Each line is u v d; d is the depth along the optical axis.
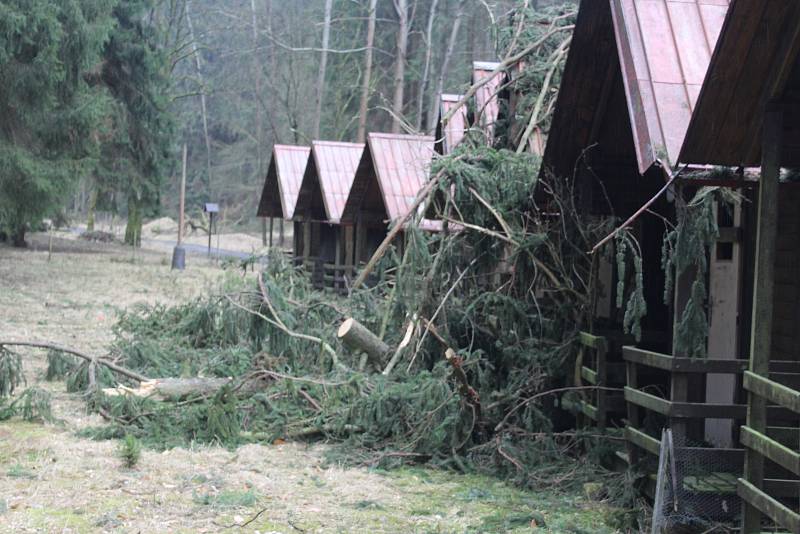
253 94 61.31
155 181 38.75
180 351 12.45
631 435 7.67
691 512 6.67
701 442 8.15
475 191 10.27
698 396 9.15
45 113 25.44
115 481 7.70
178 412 9.82
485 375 9.38
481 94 15.27
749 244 8.24
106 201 39.09
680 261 6.75
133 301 21.88
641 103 7.05
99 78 35.62
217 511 7.04
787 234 7.70
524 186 10.19
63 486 7.49
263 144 61.97
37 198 24.97
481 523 7.00
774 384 5.32
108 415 9.94
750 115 5.86
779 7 5.32
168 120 38.19
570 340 9.37
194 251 47.62
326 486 7.95
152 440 9.20
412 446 8.95
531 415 8.91
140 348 12.04
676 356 6.88
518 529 6.87
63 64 25.64
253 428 9.62
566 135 9.40
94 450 8.72
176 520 6.77
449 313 10.23
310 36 51.84
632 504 7.45
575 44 8.70
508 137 13.41
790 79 5.54
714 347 8.87
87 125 26.39
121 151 37.34
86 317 18.47
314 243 27.59
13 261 32.22
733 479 6.82
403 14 41.53
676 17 7.54
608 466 8.45
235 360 11.43
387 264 11.40
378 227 22.61
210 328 12.98
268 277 11.67
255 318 11.39
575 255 9.66
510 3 33.09
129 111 36.81
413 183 19.03
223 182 68.81
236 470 8.29
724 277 8.74
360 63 48.25
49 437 9.12
